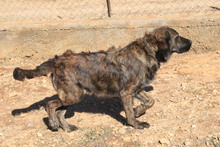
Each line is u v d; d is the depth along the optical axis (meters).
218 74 5.06
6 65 5.79
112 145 3.98
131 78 4.08
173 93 4.74
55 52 5.88
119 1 7.54
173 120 4.27
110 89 4.17
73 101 4.15
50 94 4.96
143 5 7.00
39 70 4.15
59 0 8.12
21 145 4.09
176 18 5.61
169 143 3.94
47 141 4.11
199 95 4.65
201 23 5.57
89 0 7.92
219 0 7.02
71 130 4.23
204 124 4.16
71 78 4.10
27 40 5.89
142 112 4.31
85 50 5.83
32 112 4.62
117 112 4.50
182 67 5.32
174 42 4.15
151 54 4.09
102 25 5.70
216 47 5.64
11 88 5.13
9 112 4.63
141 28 5.66
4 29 5.87
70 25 5.75
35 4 7.88
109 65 4.11
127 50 4.13
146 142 3.98
